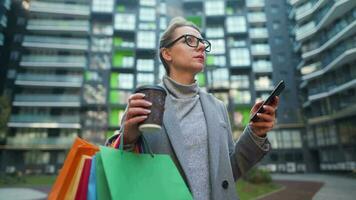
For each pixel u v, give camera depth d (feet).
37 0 149.38
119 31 158.10
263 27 164.04
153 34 158.61
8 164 134.10
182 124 6.07
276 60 156.66
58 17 152.87
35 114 140.26
